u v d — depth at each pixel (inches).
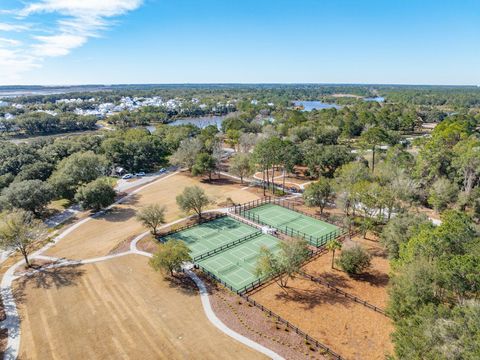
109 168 4097.0
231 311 1533.0
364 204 2317.9
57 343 1333.7
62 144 4426.7
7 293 1673.2
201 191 2615.7
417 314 1087.0
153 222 2340.1
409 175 3014.3
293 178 3806.6
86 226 2556.6
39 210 2837.1
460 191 2652.6
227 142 5433.1
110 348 1306.6
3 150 3759.8
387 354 1146.7
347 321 1466.5
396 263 1578.5
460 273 1135.0
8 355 1272.1
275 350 1290.6
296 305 1585.9
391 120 6432.1
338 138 5442.9
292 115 6988.2
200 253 2129.7
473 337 852.0
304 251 1734.7
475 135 4045.3
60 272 1872.5
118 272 1872.5
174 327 1422.2
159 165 4640.8
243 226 2544.3
